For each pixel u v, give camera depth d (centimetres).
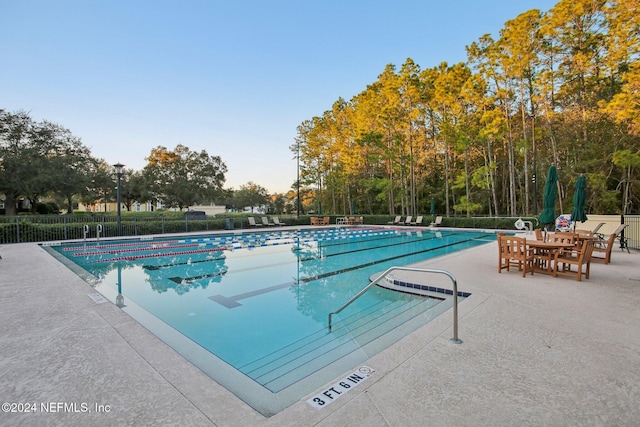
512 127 2295
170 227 1744
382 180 2567
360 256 1036
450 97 2025
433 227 2069
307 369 293
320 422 180
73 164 2233
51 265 758
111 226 1544
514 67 1827
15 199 2155
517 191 2541
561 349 284
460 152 2264
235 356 327
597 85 1822
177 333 388
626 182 1867
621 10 1486
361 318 438
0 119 1978
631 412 191
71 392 215
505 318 370
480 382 226
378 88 2392
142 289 623
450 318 370
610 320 362
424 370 245
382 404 199
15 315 388
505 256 646
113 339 312
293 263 911
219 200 4306
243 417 187
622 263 741
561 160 2120
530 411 191
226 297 563
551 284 545
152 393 214
